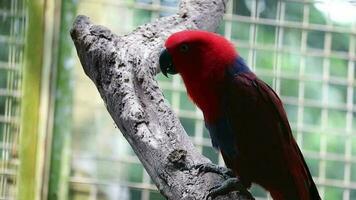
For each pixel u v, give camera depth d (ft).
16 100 26.22
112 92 20.17
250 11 27.96
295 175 20.54
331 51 28.22
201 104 20.63
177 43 20.43
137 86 20.42
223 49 20.27
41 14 26.22
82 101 26.76
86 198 26.84
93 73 20.85
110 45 20.76
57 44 26.35
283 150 20.33
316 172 28.43
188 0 25.36
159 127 19.33
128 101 19.74
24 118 26.16
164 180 18.43
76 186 26.68
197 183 18.20
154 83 20.65
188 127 27.89
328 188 28.22
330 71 28.25
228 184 18.49
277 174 20.44
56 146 26.40
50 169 26.30
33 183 26.07
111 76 20.34
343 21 28.19
